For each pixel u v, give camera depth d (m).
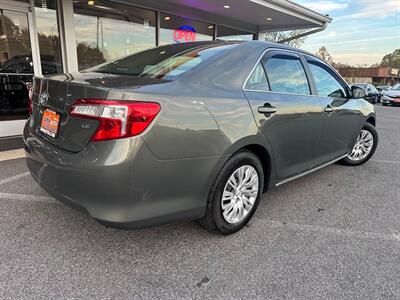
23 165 3.94
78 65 6.67
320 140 3.31
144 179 1.83
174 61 2.43
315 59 3.40
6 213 2.69
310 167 3.31
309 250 2.34
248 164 2.48
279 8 8.40
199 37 9.38
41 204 2.87
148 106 1.80
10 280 1.89
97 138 1.77
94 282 1.91
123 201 1.80
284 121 2.69
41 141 2.19
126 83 1.93
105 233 2.44
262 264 2.15
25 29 5.73
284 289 1.92
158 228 2.55
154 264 2.11
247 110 2.35
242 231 2.58
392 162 4.88
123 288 1.87
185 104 1.97
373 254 2.32
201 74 2.21
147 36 7.96
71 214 2.71
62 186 1.92
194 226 2.61
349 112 3.77
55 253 2.17
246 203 2.57
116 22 7.22
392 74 51.47
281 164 2.82
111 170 1.73
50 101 2.14
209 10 8.62
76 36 6.54
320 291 1.91
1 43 5.52
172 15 8.32
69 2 6.09
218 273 2.04
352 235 2.58
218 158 2.16
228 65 2.39
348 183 3.83
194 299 1.82
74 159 1.84
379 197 3.42
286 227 2.68
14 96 5.80
